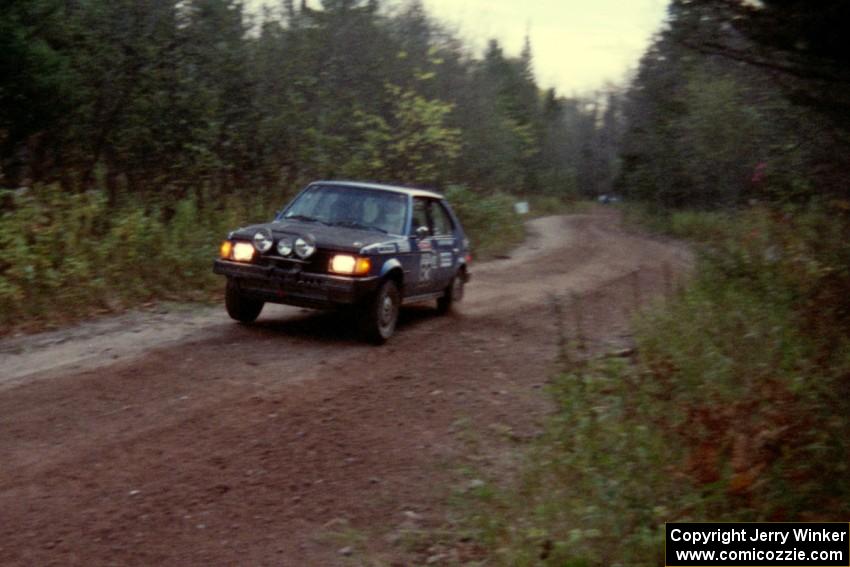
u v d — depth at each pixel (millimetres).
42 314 10352
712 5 7574
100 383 7852
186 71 17609
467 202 27938
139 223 13078
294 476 6043
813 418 5520
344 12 25125
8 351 8875
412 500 5801
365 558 4953
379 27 27422
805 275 9719
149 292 11992
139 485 5711
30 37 13461
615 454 5758
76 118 15211
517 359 10031
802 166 9883
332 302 9727
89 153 16125
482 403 8078
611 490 5156
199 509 5430
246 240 9953
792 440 5219
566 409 6770
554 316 13203
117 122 16422
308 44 22875
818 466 5160
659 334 9258
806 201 11867
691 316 9602
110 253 12391
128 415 7035
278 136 19828
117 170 16719
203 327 10508
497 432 7211
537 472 5762
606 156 92125
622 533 4777
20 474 5758
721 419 5566
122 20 16312
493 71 40844
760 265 11180
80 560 4719
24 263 10797
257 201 17625
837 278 8594
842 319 8102
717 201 34656
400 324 11773
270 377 8422
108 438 6492
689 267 20016
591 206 79750
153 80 16578
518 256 24609
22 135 13977
